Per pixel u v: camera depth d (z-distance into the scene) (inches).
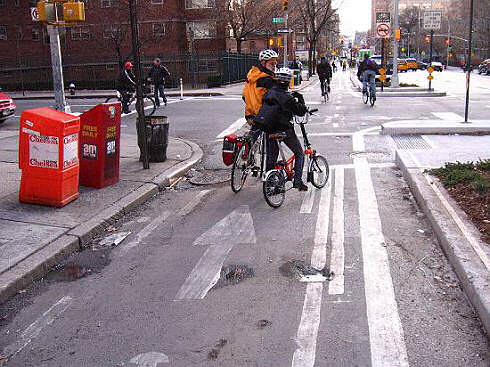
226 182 349.7
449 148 418.3
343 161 401.7
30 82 1624.0
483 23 3553.2
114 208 277.4
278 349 147.3
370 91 791.1
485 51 3946.9
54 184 275.3
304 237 238.1
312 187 327.0
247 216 273.3
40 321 170.4
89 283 198.8
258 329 158.9
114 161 327.3
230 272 203.2
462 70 3415.4
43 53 1747.0
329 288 185.0
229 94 1130.7
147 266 213.3
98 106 306.5
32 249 219.3
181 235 249.0
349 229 246.8
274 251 223.0
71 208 276.7
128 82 742.5
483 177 284.8
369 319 162.1
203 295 184.4
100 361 145.6
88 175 317.7
